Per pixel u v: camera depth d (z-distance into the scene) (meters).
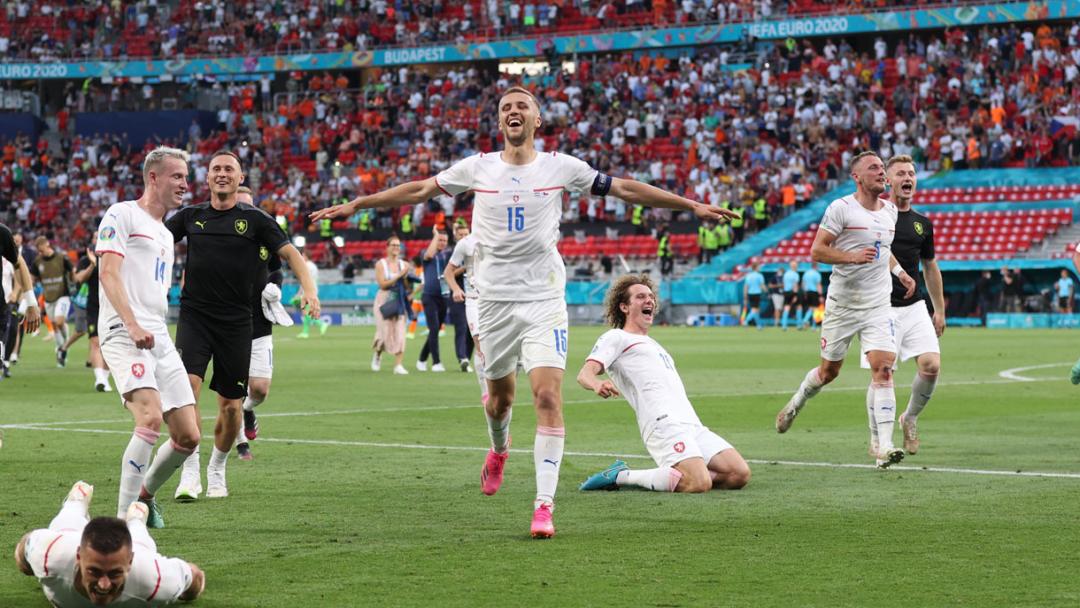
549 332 9.09
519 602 6.75
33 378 24.47
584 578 7.30
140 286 8.98
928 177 55.44
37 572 6.23
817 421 16.42
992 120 55.53
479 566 7.65
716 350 32.66
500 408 9.88
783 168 56.12
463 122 64.00
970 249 51.31
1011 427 15.55
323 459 12.71
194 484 10.24
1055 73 56.84
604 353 10.73
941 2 59.81
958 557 7.83
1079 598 6.77
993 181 54.41
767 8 63.12
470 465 12.25
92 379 24.25
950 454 13.02
